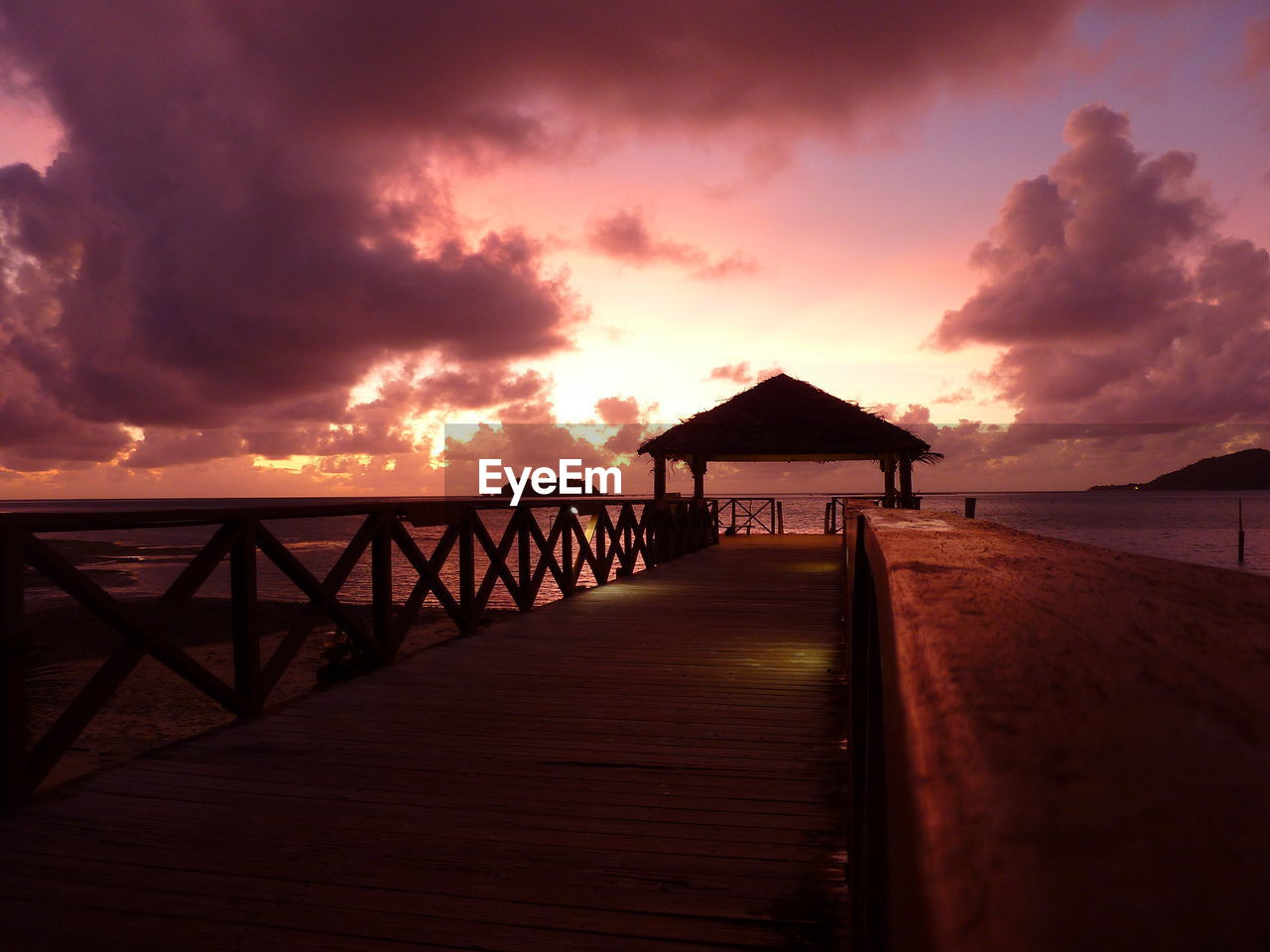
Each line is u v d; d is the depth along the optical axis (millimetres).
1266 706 301
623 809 2760
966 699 342
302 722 3754
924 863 232
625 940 1969
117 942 1952
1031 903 160
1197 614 503
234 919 2059
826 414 18984
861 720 1375
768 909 2100
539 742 3482
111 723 11586
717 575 10602
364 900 2150
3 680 2721
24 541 2760
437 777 3057
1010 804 224
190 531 100938
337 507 4551
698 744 3467
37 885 2229
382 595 5023
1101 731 282
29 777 2809
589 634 6078
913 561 806
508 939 1972
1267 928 134
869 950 993
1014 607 544
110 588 33406
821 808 2760
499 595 25219
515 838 2531
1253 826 188
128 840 2500
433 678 4652
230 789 2920
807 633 6129
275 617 20703
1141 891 158
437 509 5598
